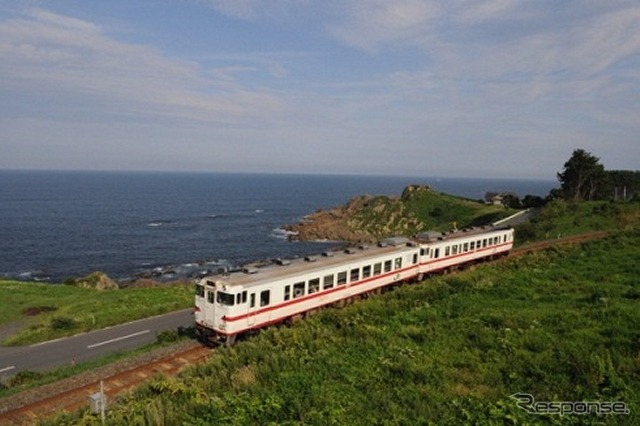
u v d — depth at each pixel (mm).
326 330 21156
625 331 18203
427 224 103812
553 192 95062
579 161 90312
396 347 18172
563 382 14031
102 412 13836
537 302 24953
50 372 21062
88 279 49219
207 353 22000
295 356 17938
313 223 115188
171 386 15766
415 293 28375
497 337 18781
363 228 109188
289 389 14570
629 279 28797
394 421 12117
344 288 29359
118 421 13289
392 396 13891
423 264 37594
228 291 22172
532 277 31375
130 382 18719
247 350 19000
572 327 19438
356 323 21641
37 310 34719
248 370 16656
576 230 62875
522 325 20094
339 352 18188
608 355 15227
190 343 23219
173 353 21766
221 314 22422
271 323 24297
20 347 25594
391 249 35125
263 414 13062
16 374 20719
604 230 60312
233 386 15484
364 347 18484
